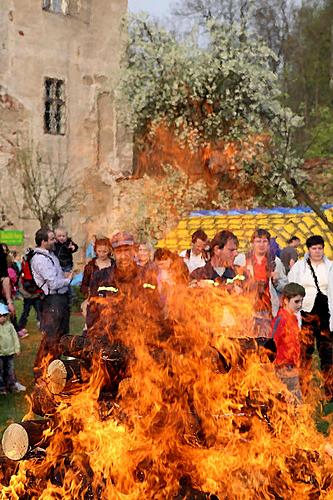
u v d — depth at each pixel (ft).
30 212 92.58
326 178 91.56
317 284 30.50
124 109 92.32
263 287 27.02
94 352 16.83
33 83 93.61
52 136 95.20
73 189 96.53
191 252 31.91
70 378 16.99
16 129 92.32
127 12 91.91
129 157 97.25
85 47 98.17
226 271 26.71
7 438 16.06
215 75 84.99
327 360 30.53
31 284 44.52
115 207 96.78
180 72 86.53
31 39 93.40
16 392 31.40
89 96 98.89
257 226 59.72
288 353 22.76
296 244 51.26
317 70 138.00
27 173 91.04
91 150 98.37
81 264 96.58
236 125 86.12
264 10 140.15
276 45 140.05
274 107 87.10
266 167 86.22
